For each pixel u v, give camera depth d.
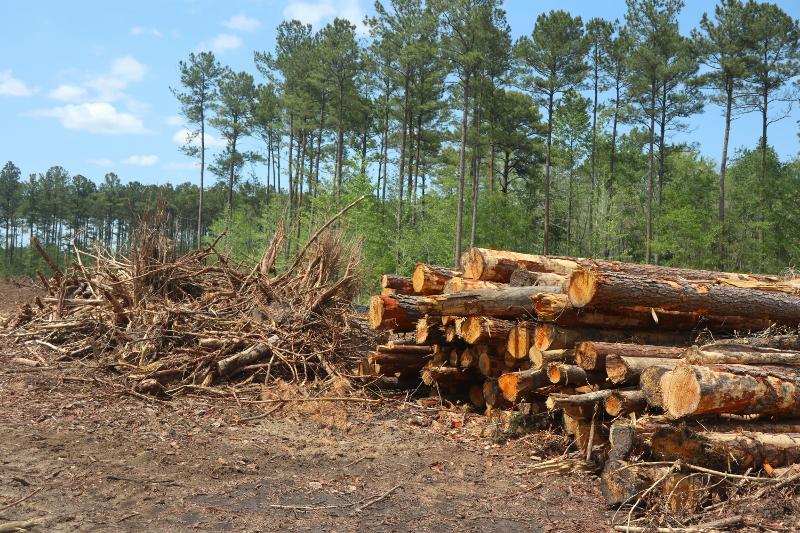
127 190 86.00
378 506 4.94
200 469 5.42
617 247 49.06
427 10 36.53
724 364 5.39
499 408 7.46
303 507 4.79
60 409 6.66
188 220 84.06
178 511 4.53
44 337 9.48
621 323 6.82
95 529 4.14
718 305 6.82
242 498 4.88
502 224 42.44
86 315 9.80
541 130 45.47
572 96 46.81
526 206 49.12
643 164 53.88
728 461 5.05
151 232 10.55
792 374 5.47
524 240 45.91
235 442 6.27
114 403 7.12
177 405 7.34
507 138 43.69
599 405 6.04
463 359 7.93
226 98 60.34
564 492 5.46
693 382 5.03
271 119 59.84
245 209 63.19
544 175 52.28
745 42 39.28
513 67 40.25
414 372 8.92
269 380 8.62
